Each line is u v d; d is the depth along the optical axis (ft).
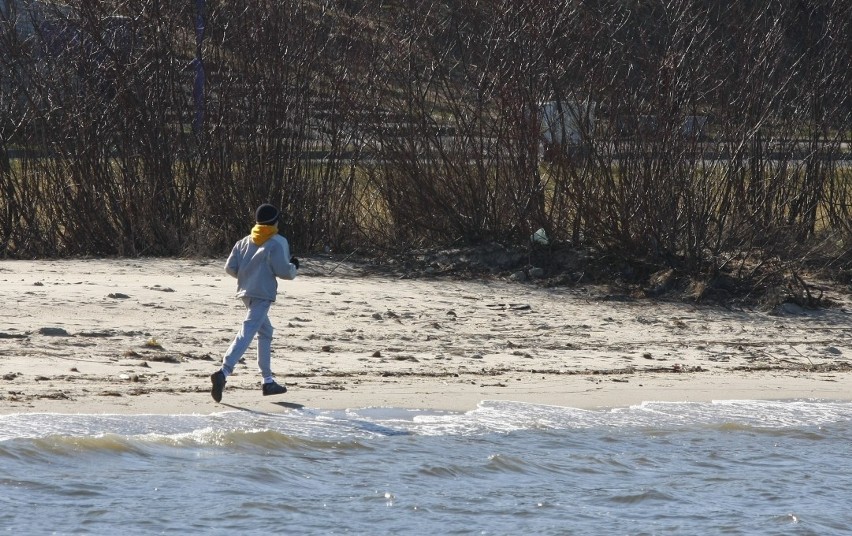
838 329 189.16
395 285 203.72
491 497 103.55
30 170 229.45
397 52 226.99
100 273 199.41
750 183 219.82
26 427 107.45
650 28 223.10
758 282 207.00
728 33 223.71
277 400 124.26
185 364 137.59
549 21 219.41
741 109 217.77
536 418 126.72
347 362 144.97
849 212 230.07
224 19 230.07
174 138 230.07
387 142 226.58
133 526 91.61
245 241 121.39
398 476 106.73
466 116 224.53
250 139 228.84
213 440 110.01
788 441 125.80
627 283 210.38
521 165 220.23
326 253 227.81
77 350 139.95
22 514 92.53
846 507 106.93
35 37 232.32
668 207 213.87
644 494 106.93
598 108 216.33
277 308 175.42
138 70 228.43
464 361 151.12
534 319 183.11
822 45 229.25
